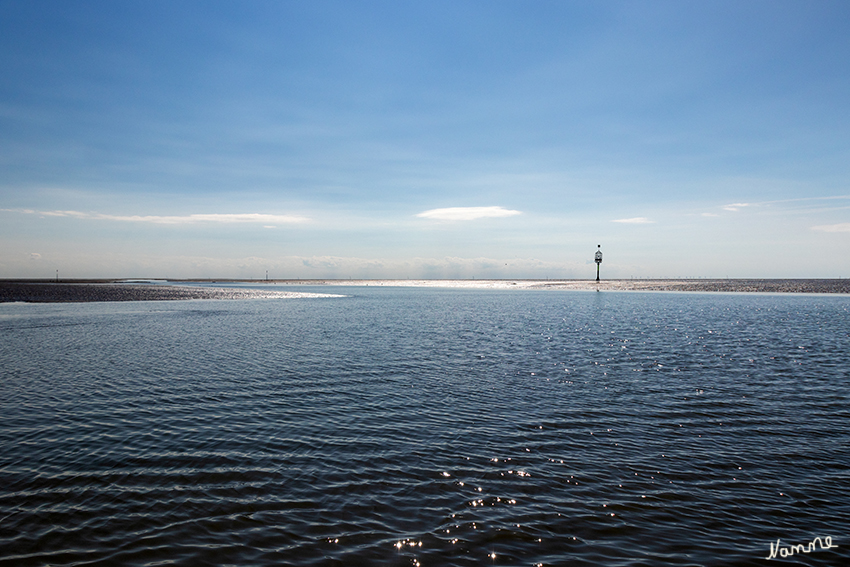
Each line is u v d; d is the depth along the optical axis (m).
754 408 15.68
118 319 44.59
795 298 91.50
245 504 9.08
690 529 8.47
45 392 17.05
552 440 12.70
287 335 33.84
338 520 8.58
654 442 12.58
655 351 27.08
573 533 8.29
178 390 17.58
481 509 9.04
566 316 51.41
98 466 10.69
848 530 8.45
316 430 13.31
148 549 7.62
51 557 7.37
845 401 16.45
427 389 18.12
